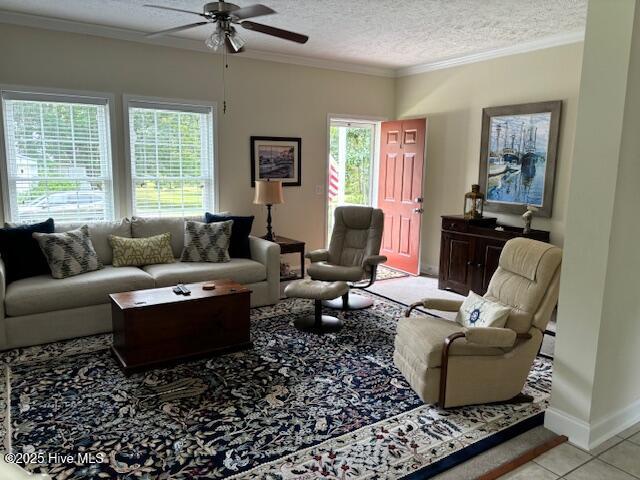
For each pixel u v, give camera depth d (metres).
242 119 5.46
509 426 2.65
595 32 2.26
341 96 6.16
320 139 6.08
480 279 5.04
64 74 4.41
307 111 5.92
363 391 3.02
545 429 2.62
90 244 4.19
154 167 5.00
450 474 2.22
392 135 6.37
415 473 2.22
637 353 2.64
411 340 2.98
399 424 2.65
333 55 5.61
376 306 4.81
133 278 4.00
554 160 4.73
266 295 4.69
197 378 3.15
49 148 4.45
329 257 4.95
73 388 2.99
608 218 2.27
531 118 4.90
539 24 4.23
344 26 4.35
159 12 4.05
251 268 4.57
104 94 4.61
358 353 3.60
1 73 4.15
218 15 2.89
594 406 2.45
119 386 3.02
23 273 3.85
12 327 3.50
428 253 6.32
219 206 5.43
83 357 3.44
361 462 2.30
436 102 6.02
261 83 5.53
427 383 2.76
